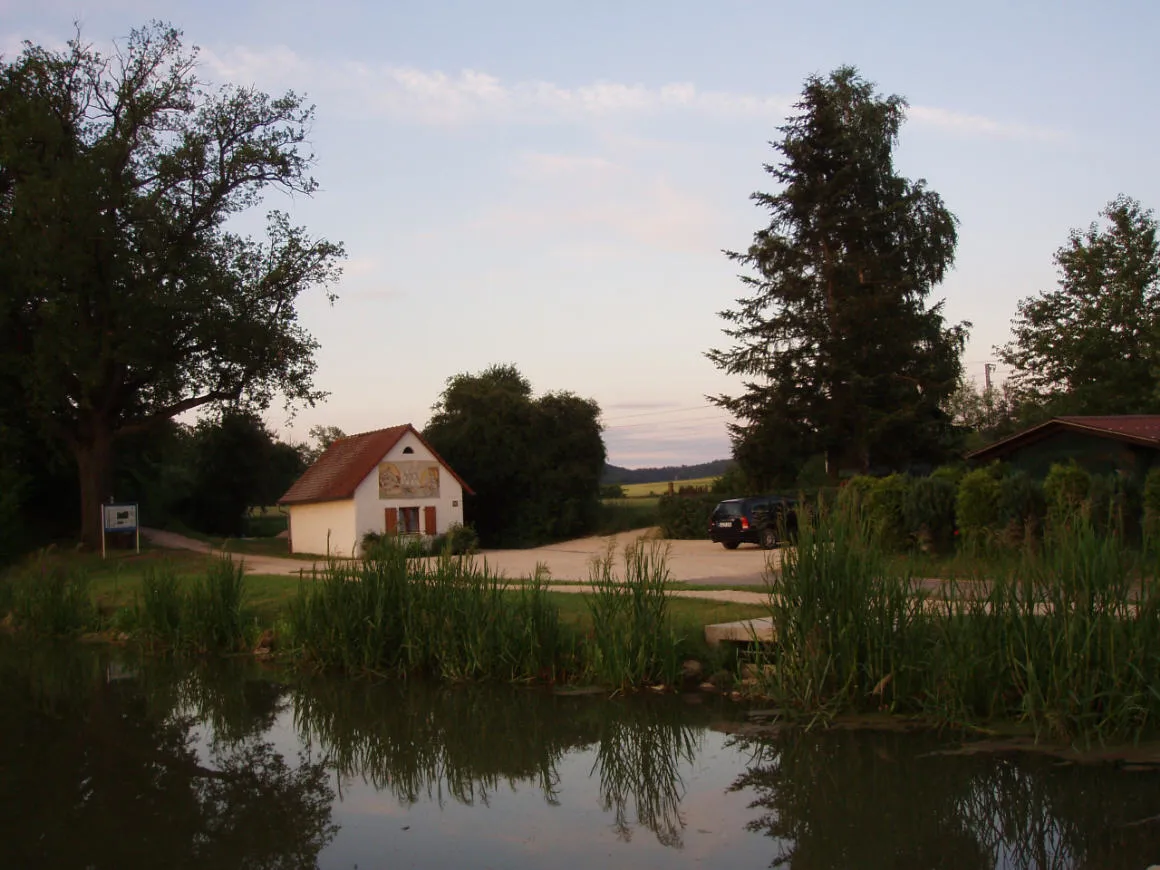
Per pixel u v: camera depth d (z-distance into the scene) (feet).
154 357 104.58
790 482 134.00
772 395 128.16
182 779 30.50
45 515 133.80
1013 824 23.13
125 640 59.11
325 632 47.29
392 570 47.06
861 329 123.13
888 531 63.05
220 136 107.34
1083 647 28.07
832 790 26.21
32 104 96.37
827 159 129.90
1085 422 79.41
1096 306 132.36
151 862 23.15
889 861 21.42
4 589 71.41
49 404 100.58
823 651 32.73
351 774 30.94
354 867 22.50
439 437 146.82
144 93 103.65
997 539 35.83
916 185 138.31
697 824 24.68
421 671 44.70
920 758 28.04
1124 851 21.16
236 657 52.34
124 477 157.69
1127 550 29.48
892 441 122.42
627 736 33.35
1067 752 27.20
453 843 24.02
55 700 43.70
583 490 147.95
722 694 37.14
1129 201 132.98
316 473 134.10
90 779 30.63
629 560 40.91
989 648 30.17
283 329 112.88
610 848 23.24
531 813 26.32
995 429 161.17
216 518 194.90
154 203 99.50
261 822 26.02
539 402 148.36
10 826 25.98
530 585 46.73
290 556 118.62
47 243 91.97
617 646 38.73
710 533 102.68
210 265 104.58
